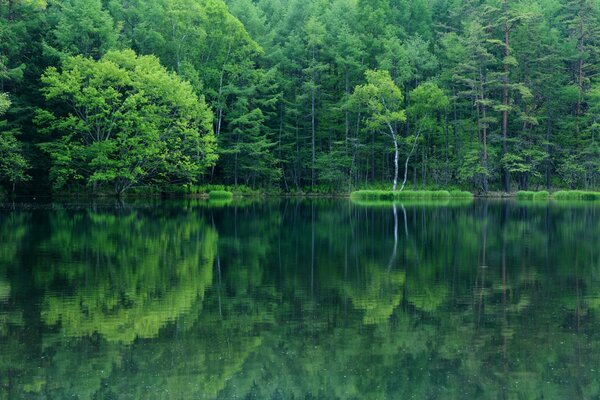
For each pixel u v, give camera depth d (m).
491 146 63.31
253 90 59.66
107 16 48.88
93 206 38.38
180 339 8.73
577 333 9.01
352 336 8.89
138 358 7.87
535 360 7.77
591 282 13.02
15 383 6.97
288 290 12.19
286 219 30.22
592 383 6.97
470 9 70.31
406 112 64.81
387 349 8.27
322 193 64.38
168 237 21.55
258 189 62.97
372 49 65.62
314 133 65.06
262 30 68.00
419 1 75.19
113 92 43.16
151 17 57.28
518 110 61.47
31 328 9.23
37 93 46.28
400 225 26.91
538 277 13.70
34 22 46.69
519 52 63.34
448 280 13.32
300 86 65.75
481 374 7.30
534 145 62.94
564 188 64.94
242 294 11.75
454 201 52.06
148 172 48.22
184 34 57.28
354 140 61.69
